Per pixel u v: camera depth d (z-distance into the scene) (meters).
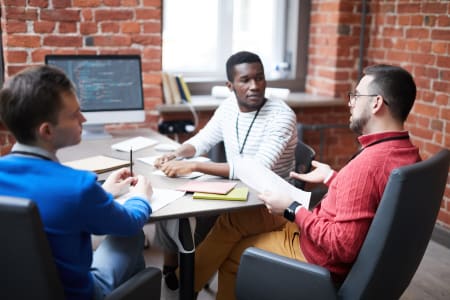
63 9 3.06
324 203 1.77
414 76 3.33
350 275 1.58
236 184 2.05
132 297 1.45
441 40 3.10
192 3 3.72
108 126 3.31
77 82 2.80
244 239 2.06
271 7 3.96
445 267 2.88
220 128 2.65
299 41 4.00
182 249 1.90
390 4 3.51
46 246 1.22
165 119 3.48
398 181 1.46
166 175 2.14
